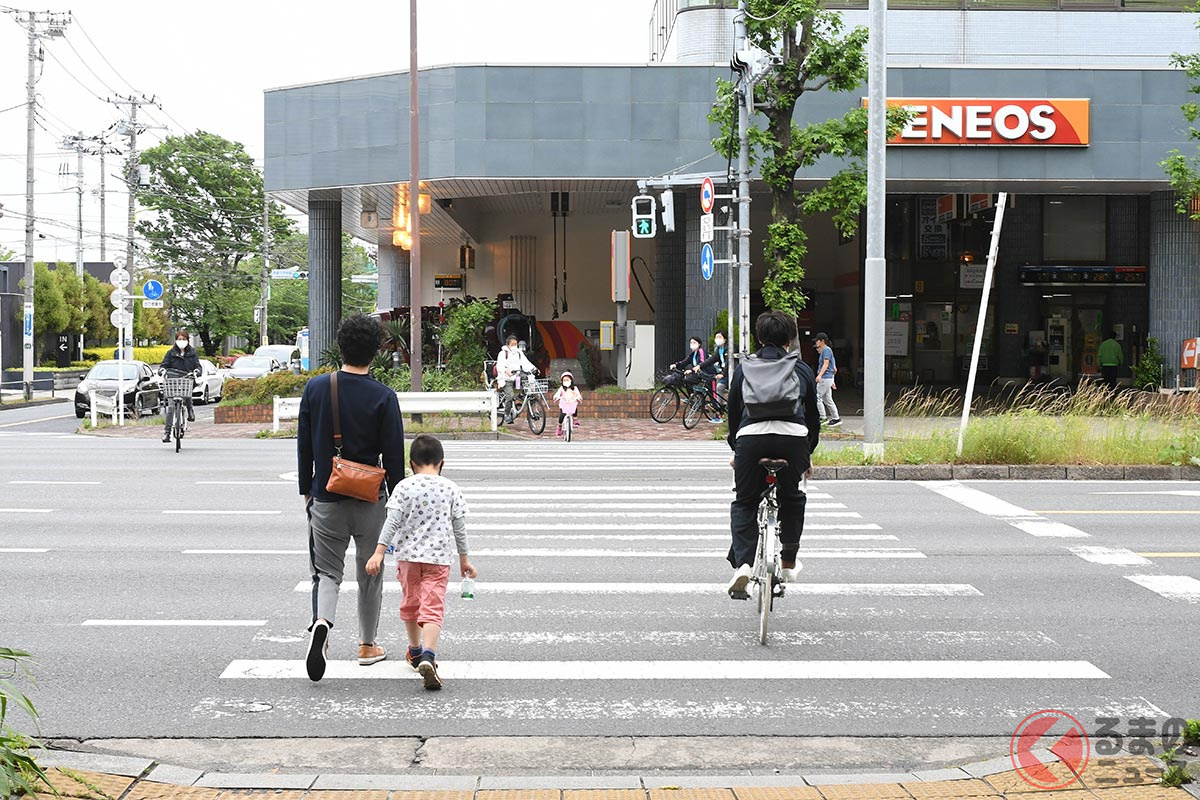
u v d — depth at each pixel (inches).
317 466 242.1
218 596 319.9
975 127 1027.9
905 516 470.6
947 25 1104.8
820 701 234.5
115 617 297.0
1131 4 1108.5
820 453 637.3
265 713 225.3
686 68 1056.2
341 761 200.4
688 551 392.2
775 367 282.7
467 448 788.0
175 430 762.8
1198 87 971.9
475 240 1547.7
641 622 296.2
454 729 217.0
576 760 201.5
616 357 1237.7
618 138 1058.7
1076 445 621.9
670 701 234.1
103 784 181.9
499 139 1061.8
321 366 1187.3
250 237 2918.3
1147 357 1079.0
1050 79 1035.9
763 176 872.9
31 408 1528.1
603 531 430.6
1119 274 1302.9
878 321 629.0
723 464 667.4
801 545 403.9
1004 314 1348.4
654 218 885.8
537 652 268.4
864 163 1033.5
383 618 300.4
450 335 1146.0
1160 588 336.8
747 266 797.9
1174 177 939.3
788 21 817.5
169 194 2856.8
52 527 434.9
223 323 2787.9
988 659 264.2
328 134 1131.3
